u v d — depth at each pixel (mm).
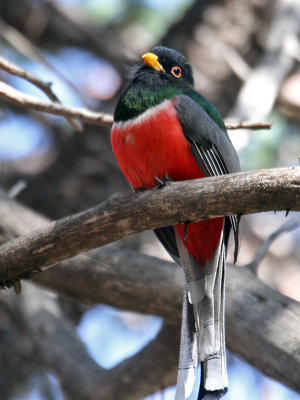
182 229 8727
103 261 10336
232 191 7234
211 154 9125
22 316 12289
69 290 10516
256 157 14102
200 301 8539
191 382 7996
